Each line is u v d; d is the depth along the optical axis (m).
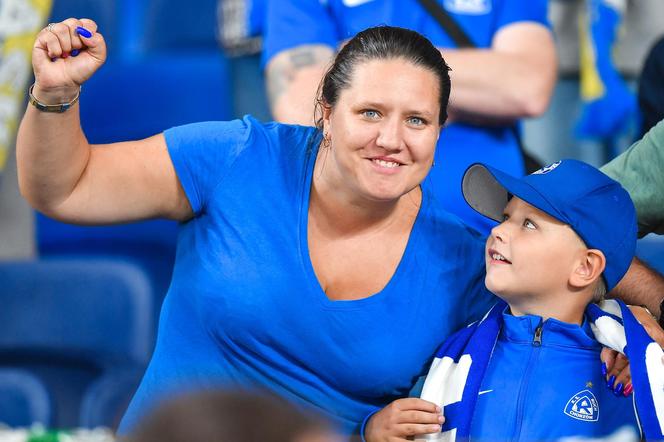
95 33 5.09
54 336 8.98
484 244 5.88
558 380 5.49
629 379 5.46
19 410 8.53
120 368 8.83
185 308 5.69
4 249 10.45
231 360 5.64
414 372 5.68
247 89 10.18
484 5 8.04
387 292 5.58
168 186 5.65
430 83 5.33
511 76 7.85
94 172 5.50
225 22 10.29
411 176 5.36
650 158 6.37
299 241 5.57
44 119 5.17
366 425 5.61
